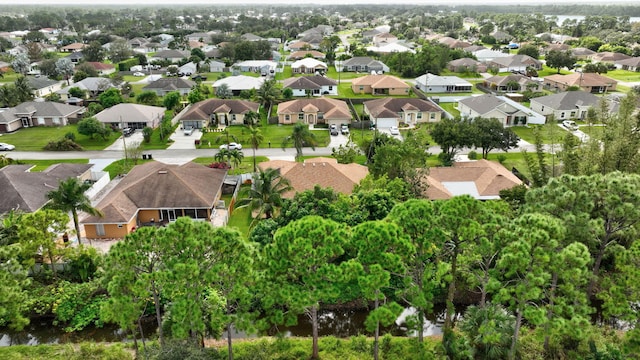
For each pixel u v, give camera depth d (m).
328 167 59.97
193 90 113.75
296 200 47.66
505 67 154.88
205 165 70.50
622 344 30.44
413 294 30.59
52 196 45.34
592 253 37.44
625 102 47.78
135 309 28.53
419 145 64.38
